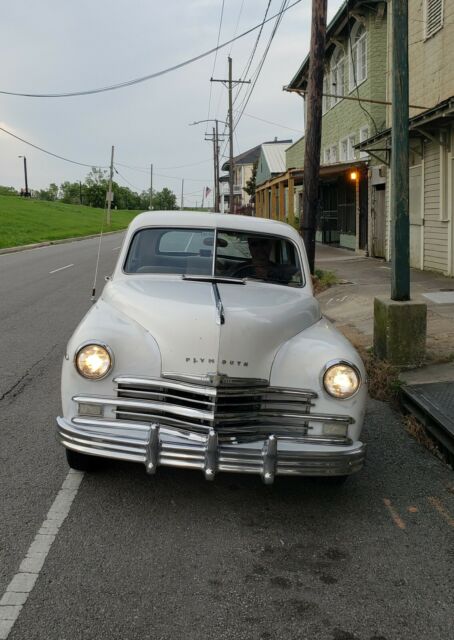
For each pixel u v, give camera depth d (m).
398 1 6.52
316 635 2.79
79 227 43.81
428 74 13.84
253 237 5.30
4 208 48.41
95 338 3.81
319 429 3.82
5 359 7.53
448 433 4.82
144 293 4.36
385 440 5.29
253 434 3.74
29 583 3.07
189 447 3.56
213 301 4.18
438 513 3.99
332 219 25.55
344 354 3.94
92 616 2.84
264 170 40.91
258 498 4.12
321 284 12.84
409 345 6.75
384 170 17.28
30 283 14.94
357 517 3.92
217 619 2.86
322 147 25.42
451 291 10.93
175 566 3.28
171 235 5.27
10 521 3.67
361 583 3.19
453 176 12.66
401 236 6.85
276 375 3.85
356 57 19.88
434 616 2.94
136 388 3.78
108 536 3.54
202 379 3.68
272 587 3.13
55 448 4.80
